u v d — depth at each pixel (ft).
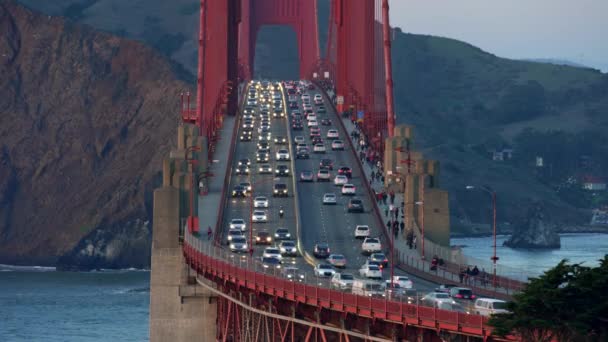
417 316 410.93
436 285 595.88
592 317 358.23
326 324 482.28
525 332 365.61
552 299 360.48
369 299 438.81
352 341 462.19
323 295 474.90
